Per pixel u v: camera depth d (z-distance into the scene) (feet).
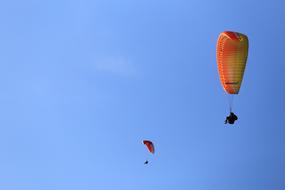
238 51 570.46
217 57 581.53
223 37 571.28
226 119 572.10
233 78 578.25
